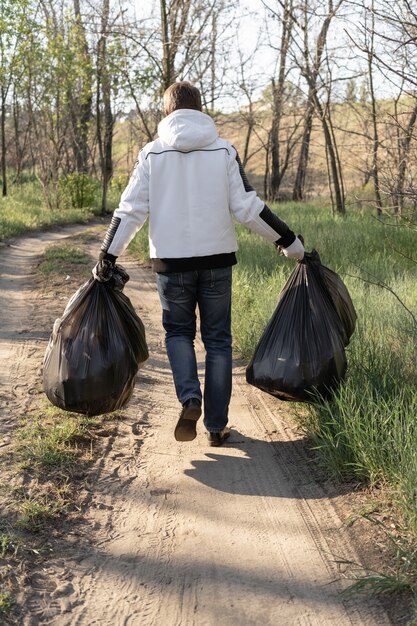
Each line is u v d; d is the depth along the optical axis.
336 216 14.33
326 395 3.71
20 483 3.29
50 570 2.67
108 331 3.48
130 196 3.45
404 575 2.50
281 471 3.54
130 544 2.88
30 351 5.66
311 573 2.66
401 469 3.02
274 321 3.77
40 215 19.83
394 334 4.91
